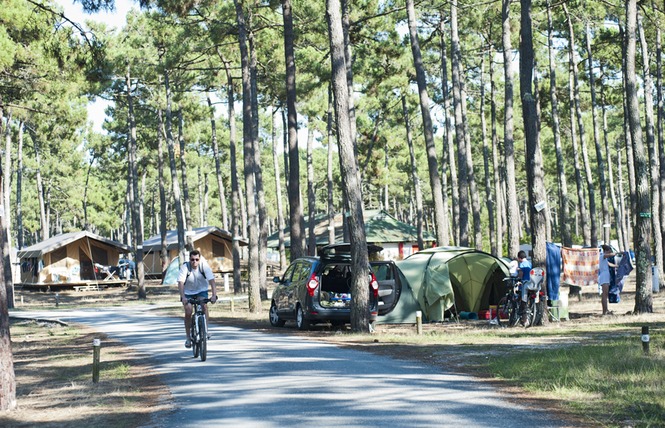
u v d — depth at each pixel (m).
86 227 84.56
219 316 27.12
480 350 14.33
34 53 29.39
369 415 8.37
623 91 39.38
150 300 43.62
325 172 103.50
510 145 23.67
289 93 26.44
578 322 19.58
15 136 65.25
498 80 54.06
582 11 38.38
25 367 14.76
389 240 66.75
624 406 8.62
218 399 9.77
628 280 39.41
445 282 22.16
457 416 8.25
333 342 16.84
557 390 9.62
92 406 9.82
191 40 38.12
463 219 31.88
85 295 52.19
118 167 75.12
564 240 39.06
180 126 53.41
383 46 39.25
